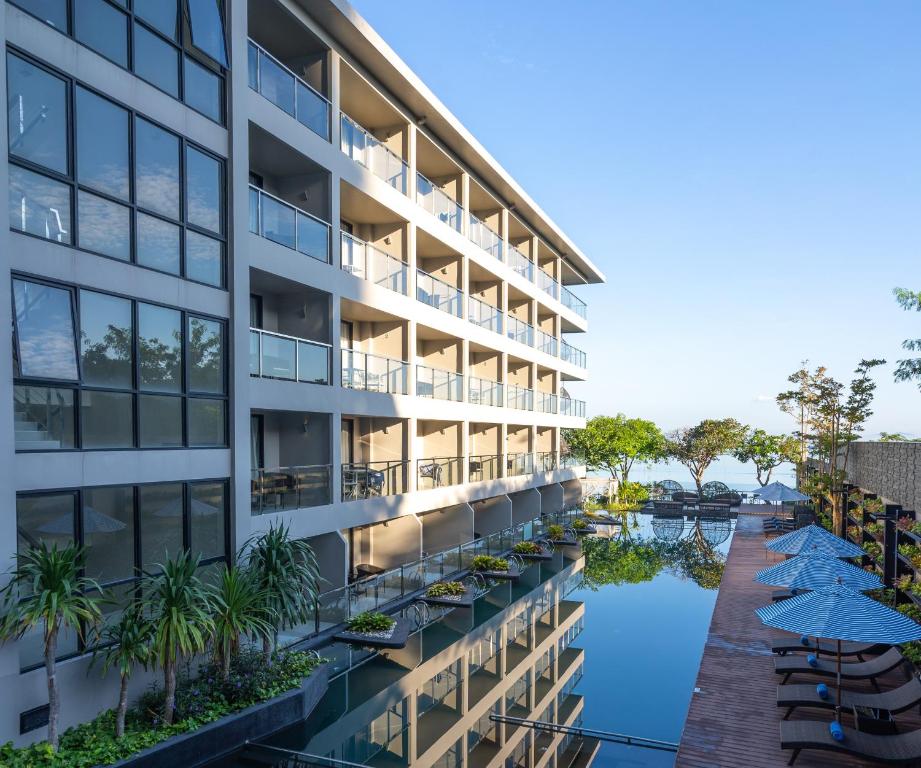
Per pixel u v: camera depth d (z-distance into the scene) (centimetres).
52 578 774
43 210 862
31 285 845
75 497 892
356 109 1866
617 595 1983
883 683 1142
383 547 1923
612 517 3775
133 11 999
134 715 888
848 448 2816
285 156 1445
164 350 1041
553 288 3291
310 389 1443
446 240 2150
